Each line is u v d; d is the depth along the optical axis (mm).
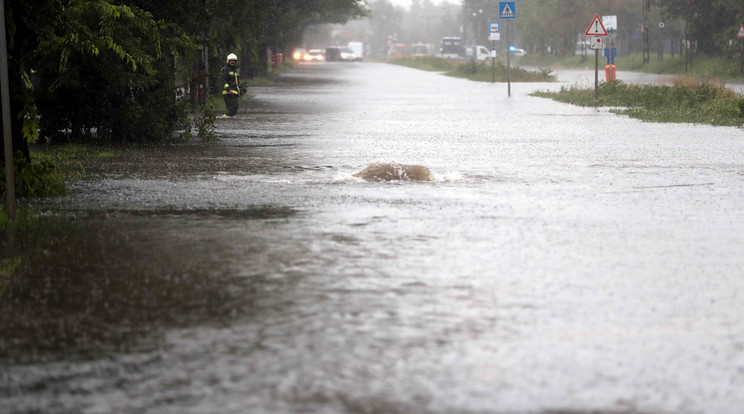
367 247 16328
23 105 22562
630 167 28031
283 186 23906
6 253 15812
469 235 17453
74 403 9008
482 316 11906
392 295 12969
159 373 9812
